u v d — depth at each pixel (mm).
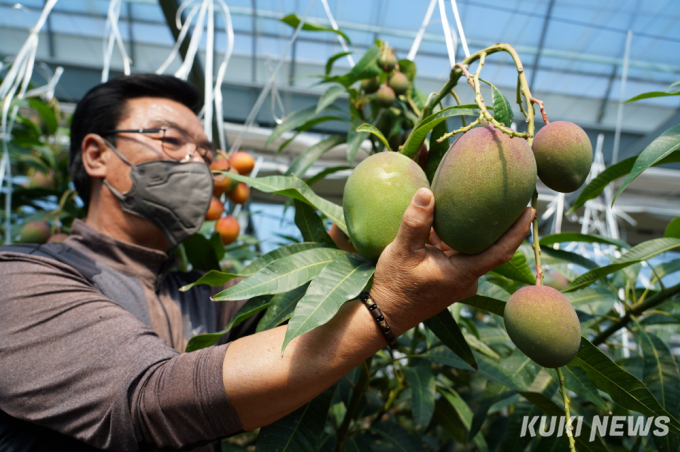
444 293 625
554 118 3744
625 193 3736
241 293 655
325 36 3191
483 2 3018
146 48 3223
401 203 636
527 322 600
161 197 1106
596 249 1857
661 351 1042
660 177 3461
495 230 577
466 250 598
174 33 2086
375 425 1260
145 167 1107
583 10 3002
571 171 642
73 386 702
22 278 798
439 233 605
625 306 1176
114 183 1119
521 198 568
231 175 837
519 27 3162
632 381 709
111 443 694
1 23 3096
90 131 1136
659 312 1153
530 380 1065
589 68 3389
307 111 1583
